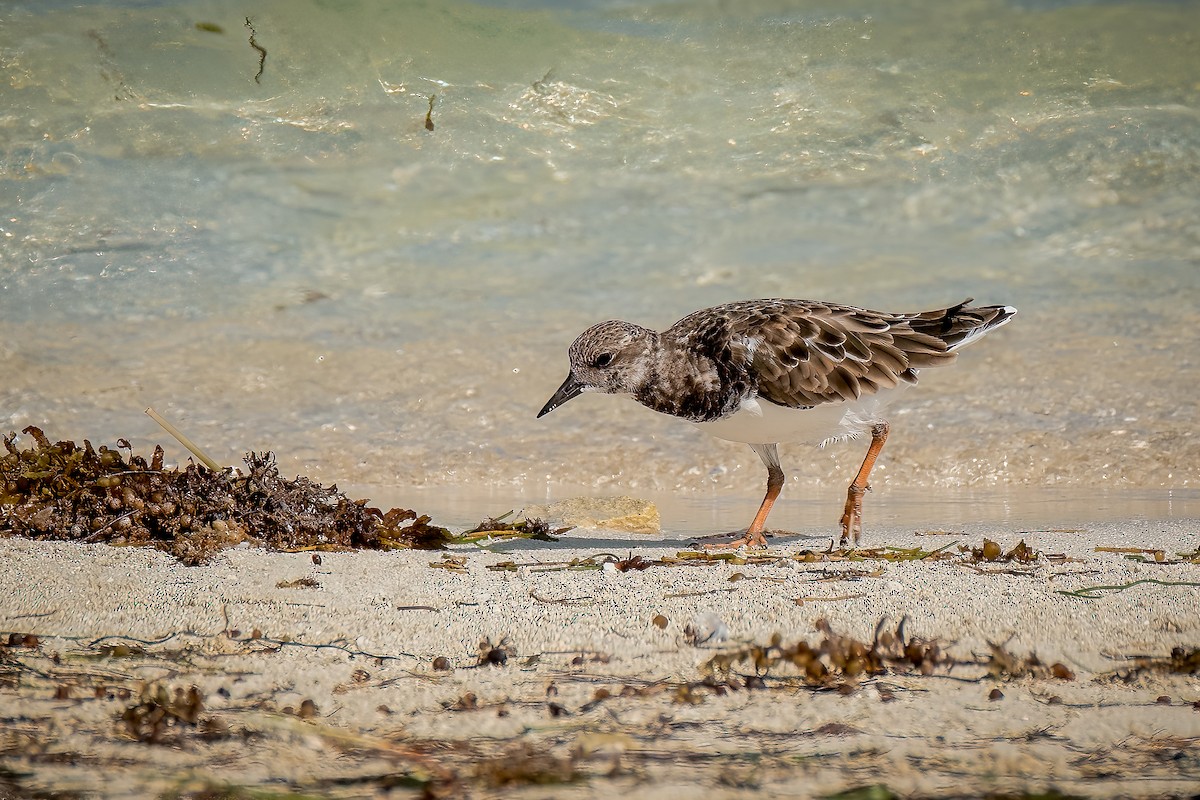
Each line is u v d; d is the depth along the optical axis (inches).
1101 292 643.5
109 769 216.5
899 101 777.6
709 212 719.7
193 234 676.1
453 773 216.2
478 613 281.6
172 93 745.0
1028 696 247.0
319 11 780.6
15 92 729.6
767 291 645.3
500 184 729.6
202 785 211.5
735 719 237.3
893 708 241.8
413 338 602.5
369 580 307.0
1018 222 713.6
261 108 747.4
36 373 552.4
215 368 568.7
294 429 520.4
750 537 379.6
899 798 207.2
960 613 275.7
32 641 266.5
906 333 377.7
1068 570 311.3
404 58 777.6
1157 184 729.6
